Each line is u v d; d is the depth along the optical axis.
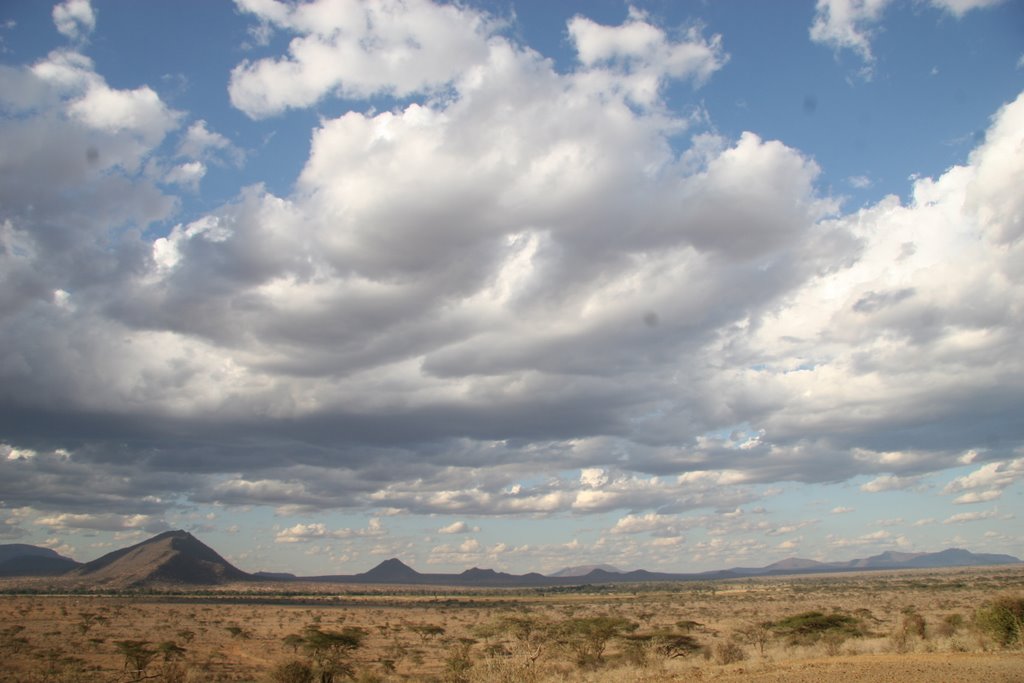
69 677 51.69
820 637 45.81
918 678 22.36
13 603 142.88
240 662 66.12
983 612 35.50
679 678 28.03
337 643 52.12
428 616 133.88
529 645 35.28
